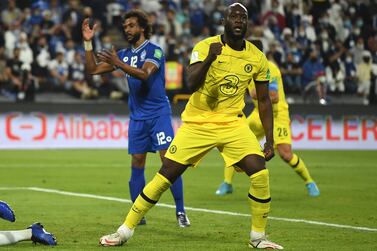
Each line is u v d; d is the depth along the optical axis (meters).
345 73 60.81
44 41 55.66
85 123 51.31
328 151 52.44
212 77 18.00
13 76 54.06
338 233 20.91
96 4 58.97
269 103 18.56
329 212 25.27
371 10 67.00
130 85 22.61
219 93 18.11
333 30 63.00
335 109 54.03
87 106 51.34
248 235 20.41
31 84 54.09
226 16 17.88
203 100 18.25
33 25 56.41
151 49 22.20
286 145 29.50
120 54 22.69
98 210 25.23
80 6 58.81
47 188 31.48
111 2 61.19
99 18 58.69
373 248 18.52
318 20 63.56
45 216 23.73
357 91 60.41
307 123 53.69
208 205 26.86
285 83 57.84
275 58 58.03
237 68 18.02
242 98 18.42
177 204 22.22
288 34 60.78
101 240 18.42
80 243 18.78
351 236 20.38
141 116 22.61
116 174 37.09
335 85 60.06
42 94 55.19
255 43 19.38
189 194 30.09
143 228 21.62
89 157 45.47
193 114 18.39
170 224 22.42
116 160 43.94
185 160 18.33
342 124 54.12
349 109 54.22
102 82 55.97
